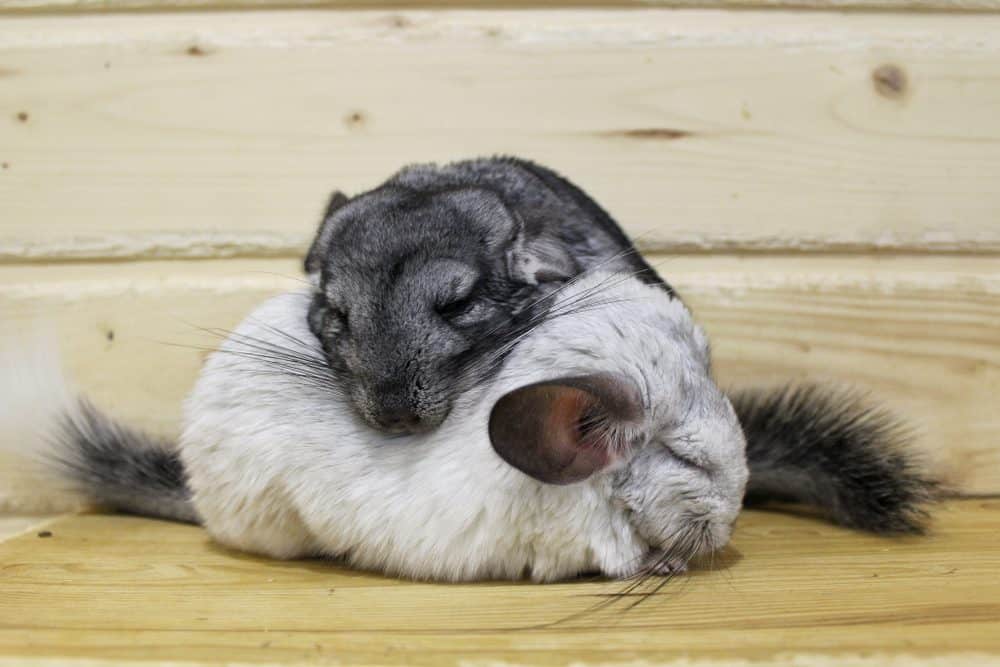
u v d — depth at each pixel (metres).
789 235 0.79
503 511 0.61
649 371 0.61
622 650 0.54
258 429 0.64
